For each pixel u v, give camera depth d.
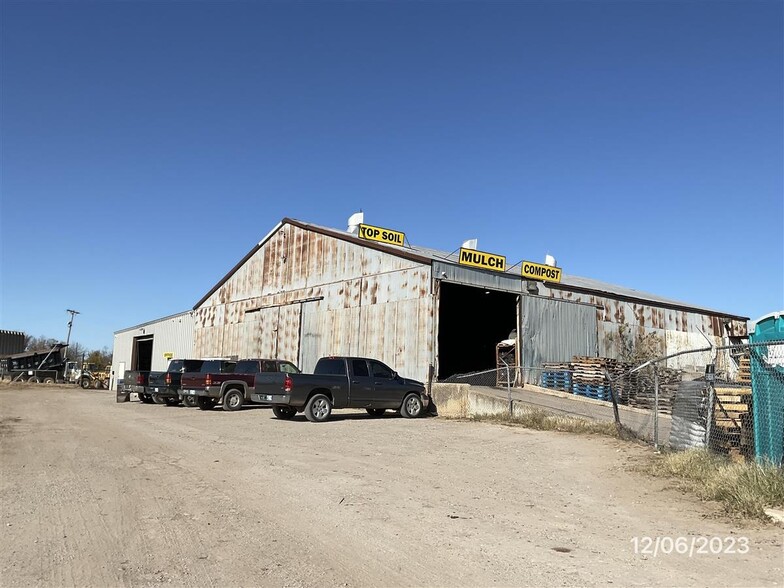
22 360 65.31
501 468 10.05
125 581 4.92
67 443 12.74
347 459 10.76
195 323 38.44
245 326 33.12
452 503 7.57
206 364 23.61
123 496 7.80
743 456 9.63
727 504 7.30
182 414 20.64
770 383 8.73
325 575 5.07
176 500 7.61
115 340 52.19
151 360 45.22
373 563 5.37
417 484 8.68
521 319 24.97
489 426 16.41
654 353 30.94
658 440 12.51
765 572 5.13
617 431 13.77
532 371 24.80
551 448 12.30
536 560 5.45
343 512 7.09
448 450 12.02
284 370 23.86
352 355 25.14
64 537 6.06
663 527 6.50
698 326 34.50
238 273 34.66
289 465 10.08
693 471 8.92
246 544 5.88
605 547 5.82
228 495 7.89
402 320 23.06
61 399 33.00
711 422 10.27
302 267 29.31
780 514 6.64
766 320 9.04
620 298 29.84
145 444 12.57
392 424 17.05
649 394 21.22
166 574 5.08
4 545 5.80
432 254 26.91
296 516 6.91
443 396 20.92
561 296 26.83
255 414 20.62
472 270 23.42
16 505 7.32
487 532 6.32
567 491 8.30
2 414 20.73
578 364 24.31
